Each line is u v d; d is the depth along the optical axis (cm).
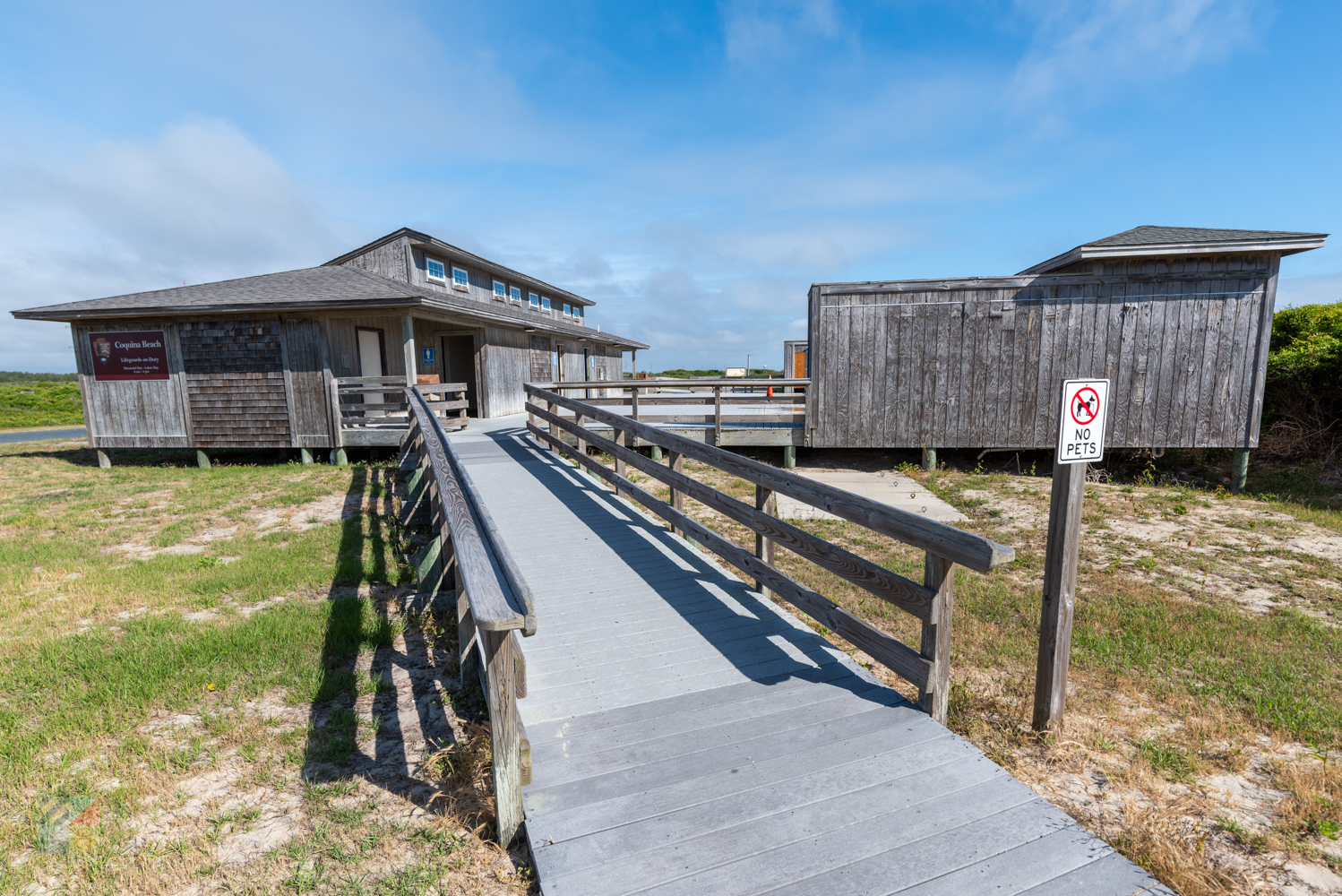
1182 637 439
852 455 1184
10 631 464
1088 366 997
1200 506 839
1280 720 330
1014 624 470
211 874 237
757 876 204
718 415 1100
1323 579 571
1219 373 969
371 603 512
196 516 816
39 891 230
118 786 290
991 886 201
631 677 338
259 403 1200
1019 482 969
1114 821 253
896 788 249
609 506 688
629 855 214
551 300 2414
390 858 241
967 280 1009
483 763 292
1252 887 221
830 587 553
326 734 330
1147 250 921
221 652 420
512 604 223
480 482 789
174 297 1196
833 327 1048
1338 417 1063
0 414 2862
